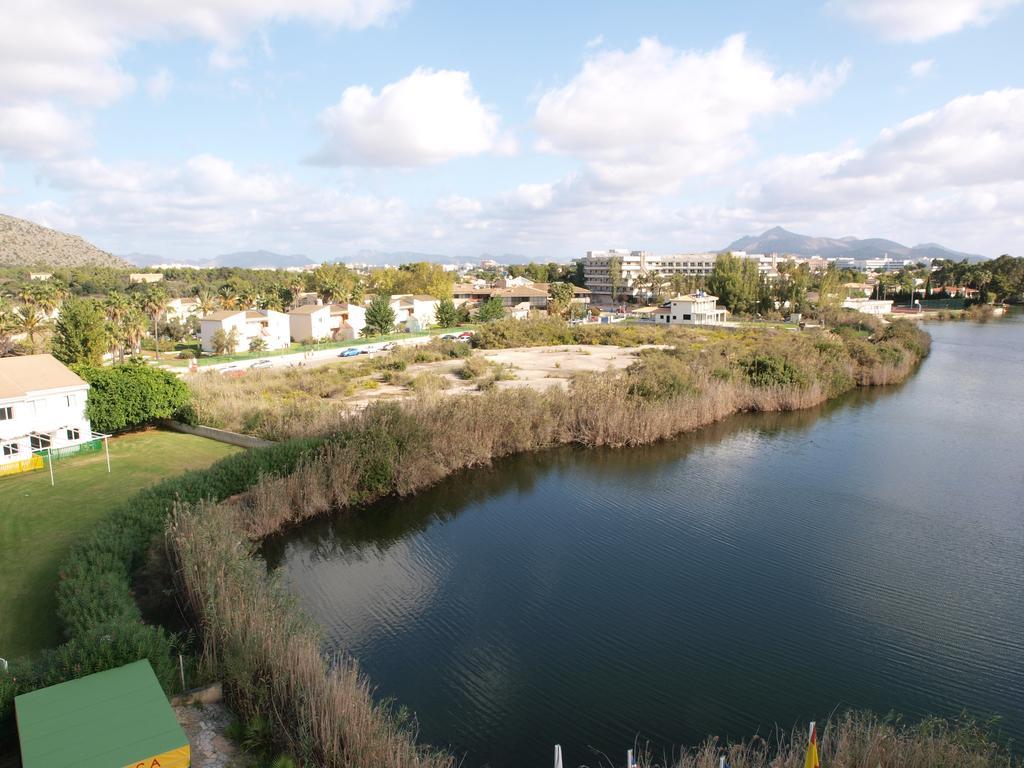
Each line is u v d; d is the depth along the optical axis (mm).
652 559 27078
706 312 120438
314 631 19156
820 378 60094
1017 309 161750
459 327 119375
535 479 37250
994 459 40844
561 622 22312
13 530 26234
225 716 15852
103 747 12406
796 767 14023
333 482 31828
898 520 31047
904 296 170875
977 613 22828
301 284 149250
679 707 17953
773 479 37125
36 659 16688
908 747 14117
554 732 16953
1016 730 16922
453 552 27859
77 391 38688
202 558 20234
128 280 171625
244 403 47156
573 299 157250
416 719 17328
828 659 20188
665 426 45438
